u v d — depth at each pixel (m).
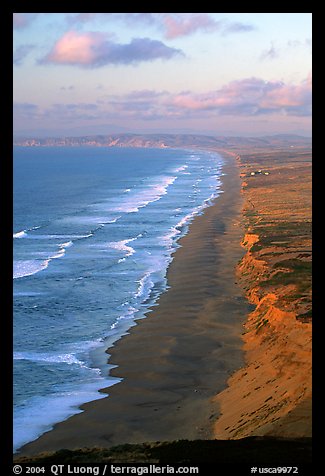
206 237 90.62
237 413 33.62
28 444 32.25
